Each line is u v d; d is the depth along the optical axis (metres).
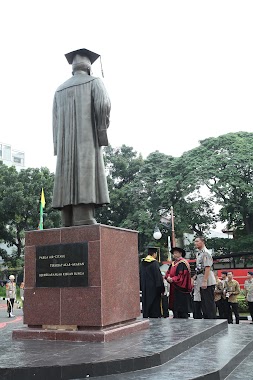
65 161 6.45
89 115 6.44
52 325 5.74
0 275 38.97
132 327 6.04
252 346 6.12
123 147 40.81
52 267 5.91
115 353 4.52
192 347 5.55
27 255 6.13
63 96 6.62
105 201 6.42
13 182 33.66
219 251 32.28
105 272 5.71
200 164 30.92
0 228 34.78
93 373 4.08
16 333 5.77
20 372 3.98
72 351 4.70
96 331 5.41
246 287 12.61
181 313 8.36
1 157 56.59
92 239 5.73
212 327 6.61
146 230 32.75
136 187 34.72
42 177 33.53
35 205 32.56
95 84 6.49
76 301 5.66
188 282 8.38
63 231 5.93
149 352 4.53
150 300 8.63
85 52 6.81
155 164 35.59
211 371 4.19
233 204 31.45
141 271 8.91
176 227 32.31
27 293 6.00
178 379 3.89
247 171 30.73
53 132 6.84
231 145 30.86
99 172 6.49
